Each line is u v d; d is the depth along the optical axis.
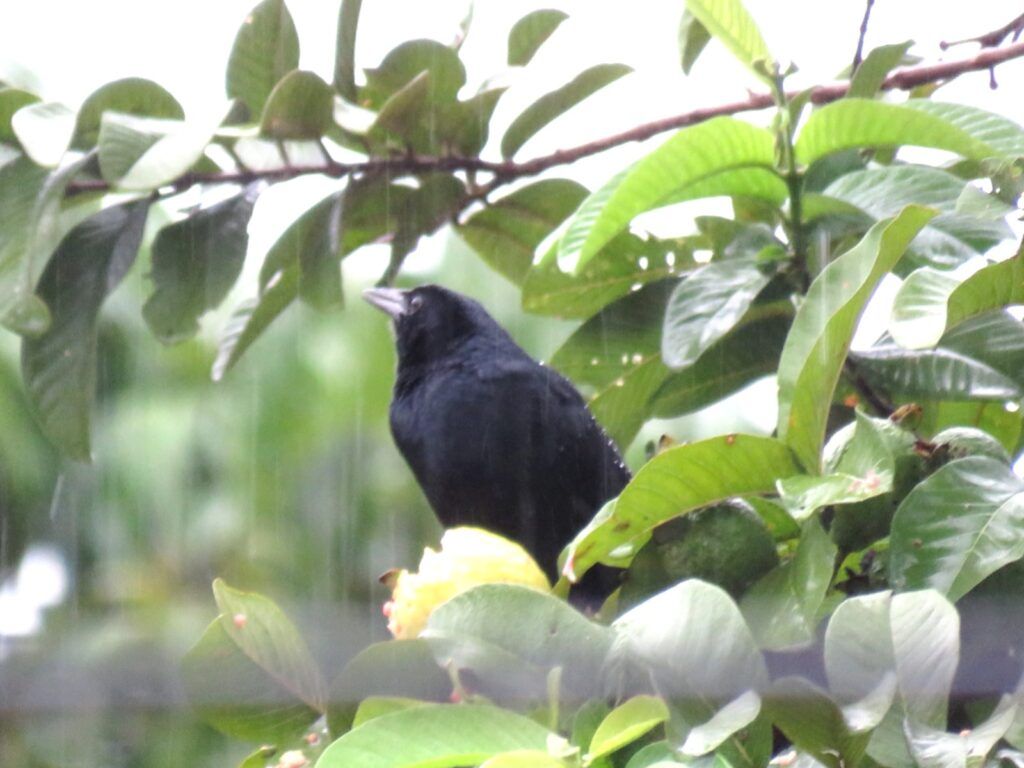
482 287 10.55
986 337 5.71
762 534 4.59
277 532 9.70
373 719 3.56
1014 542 4.25
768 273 5.90
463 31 7.66
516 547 4.48
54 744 7.50
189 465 9.73
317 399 9.99
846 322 4.35
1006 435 6.37
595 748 3.53
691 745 3.49
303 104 6.64
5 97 6.38
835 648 3.75
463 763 3.57
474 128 7.30
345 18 7.05
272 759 4.40
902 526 4.37
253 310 7.50
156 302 7.07
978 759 3.66
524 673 3.85
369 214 7.54
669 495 4.50
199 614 9.02
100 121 6.36
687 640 3.70
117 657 4.12
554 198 7.78
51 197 6.22
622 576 4.86
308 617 4.38
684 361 5.76
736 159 5.53
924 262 5.75
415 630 4.32
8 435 9.38
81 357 6.87
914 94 7.75
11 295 6.11
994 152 5.37
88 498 9.52
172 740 7.80
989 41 7.57
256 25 7.00
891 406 5.96
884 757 3.69
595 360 6.91
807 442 4.43
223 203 7.00
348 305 10.23
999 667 4.10
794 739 3.67
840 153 6.00
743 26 5.64
